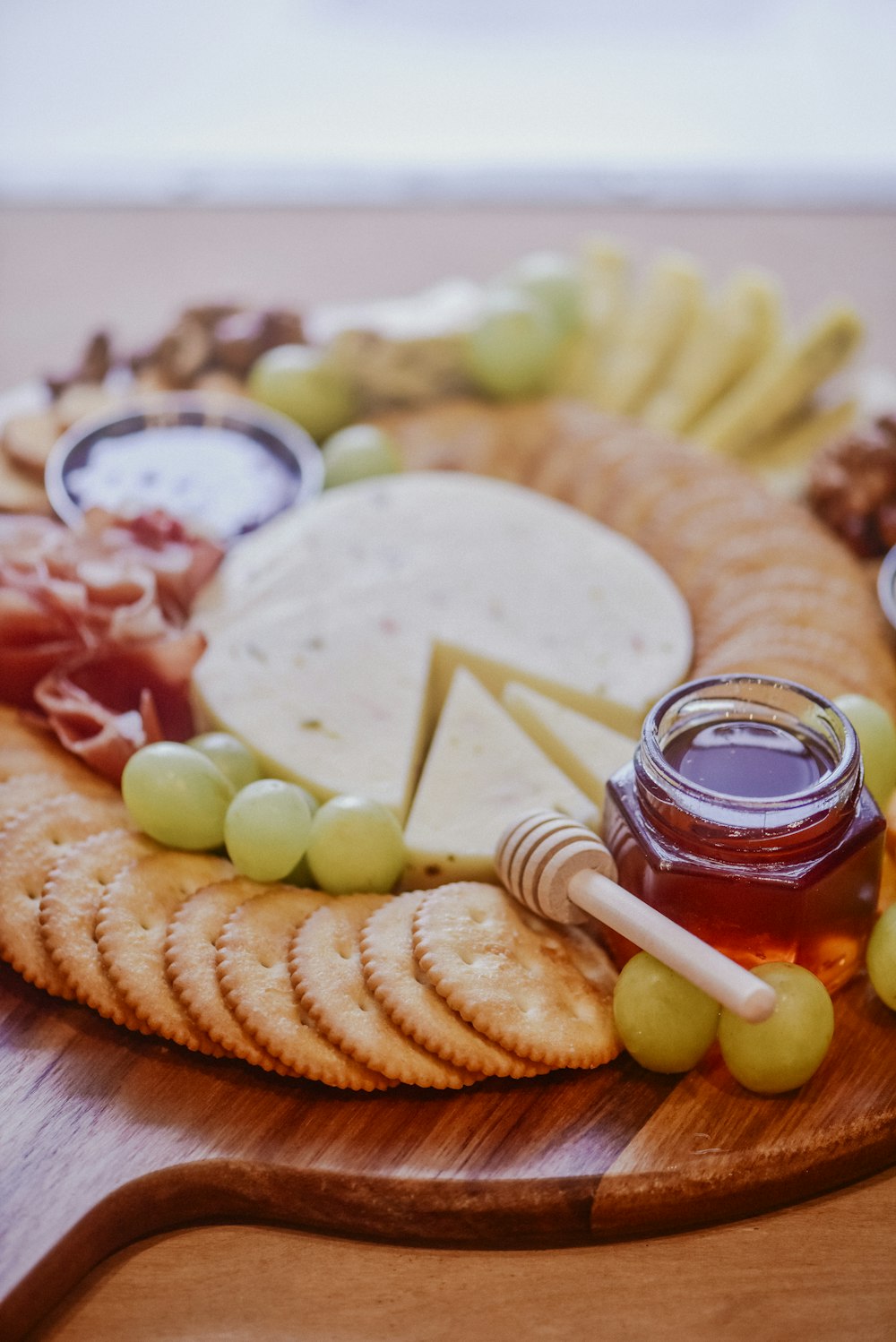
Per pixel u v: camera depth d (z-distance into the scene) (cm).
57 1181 45
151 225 97
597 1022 47
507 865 48
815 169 100
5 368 87
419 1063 46
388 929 48
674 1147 45
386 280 94
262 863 49
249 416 63
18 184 99
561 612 57
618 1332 44
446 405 66
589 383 67
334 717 54
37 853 50
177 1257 45
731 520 60
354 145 102
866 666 55
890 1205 46
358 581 58
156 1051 47
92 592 54
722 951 47
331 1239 46
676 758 47
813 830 45
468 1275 45
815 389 65
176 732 55
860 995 48
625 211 98
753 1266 45
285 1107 46
